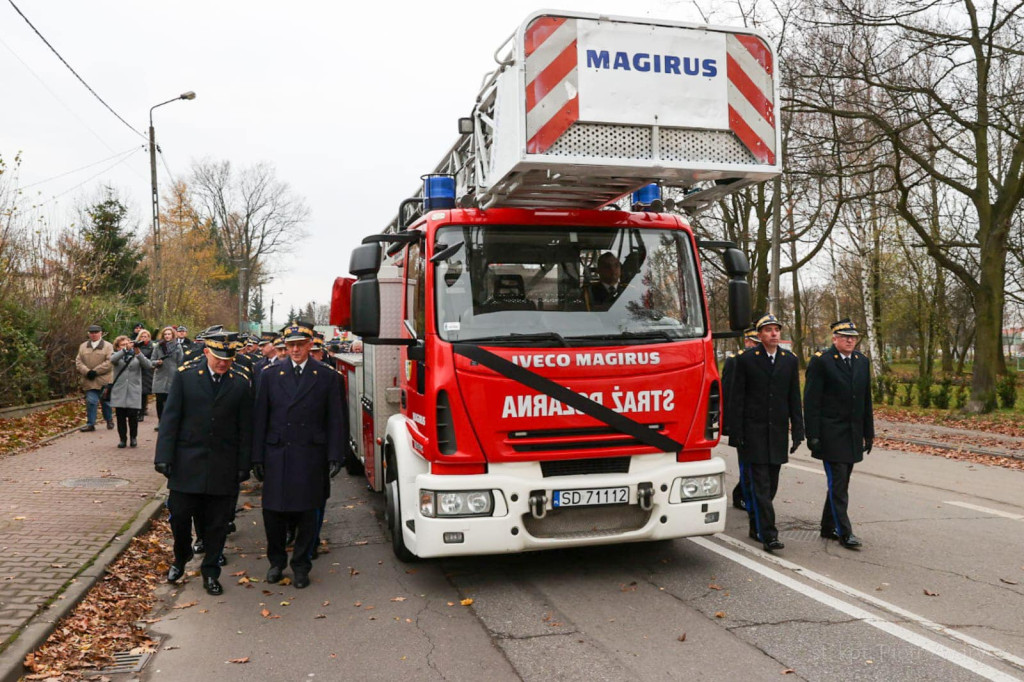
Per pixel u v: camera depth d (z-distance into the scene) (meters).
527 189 6.18
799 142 17.94
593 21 5.52
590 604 5.39
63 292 18.30
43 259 17.92
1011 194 17.30
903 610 5.11
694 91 5.68
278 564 6.17
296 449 5.98
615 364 5.58
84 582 5.66
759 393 6.75
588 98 5.46
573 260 5.87
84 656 4.61
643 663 4.36
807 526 7.59
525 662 4.43
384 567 6.46
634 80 5.56
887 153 18.28
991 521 7.78
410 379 6.25
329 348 13.92
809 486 9.80
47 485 9.31
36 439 13.12
